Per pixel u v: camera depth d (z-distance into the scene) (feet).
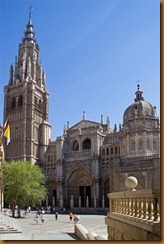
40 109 385.70
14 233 95.81
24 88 364.58
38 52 416.46
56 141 337.31
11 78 388.37
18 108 365.40
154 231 33.63
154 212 35.81
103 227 136.15
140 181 241.55
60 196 313.53
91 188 302.04
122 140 292.61
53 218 207.10
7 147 354.95
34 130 358.84
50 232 102.99
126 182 53.47
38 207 314.14
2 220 123.34
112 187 254.27
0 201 211.00
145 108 291.79
